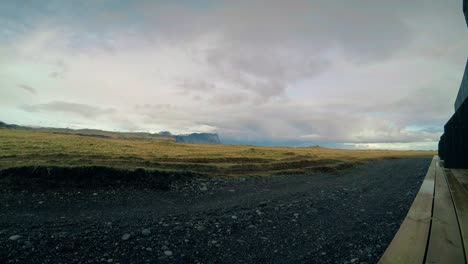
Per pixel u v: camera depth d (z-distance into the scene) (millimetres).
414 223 6598
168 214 10430
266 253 6703
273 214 10469
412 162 40875
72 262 6008
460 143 17734
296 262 6109
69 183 14656
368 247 6734
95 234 7801
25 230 7895
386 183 18922
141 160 23969
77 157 23250
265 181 20156
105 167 16469
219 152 42156
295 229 8602
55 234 7645
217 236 7953
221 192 15742
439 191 10805
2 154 22656
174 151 40094
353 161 37344
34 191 13156
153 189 15492
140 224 8938
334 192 15516
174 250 6875
